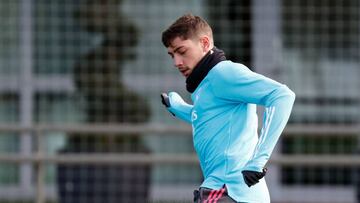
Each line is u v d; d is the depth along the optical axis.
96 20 27.17
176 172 28.59
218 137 15.11
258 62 27.98
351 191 27.70
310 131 25.42
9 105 28.38
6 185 28.55
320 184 27.97
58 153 26.73
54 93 28.03
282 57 28.14
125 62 27.20
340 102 29.12
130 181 26.53
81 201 26.50
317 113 29.23
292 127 25.75
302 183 28.02
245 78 14.77
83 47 27.36
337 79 28.86
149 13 27.58
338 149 27.97
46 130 25.33
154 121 27.48
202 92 15.23
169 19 27.67
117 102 27.03
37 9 27.88
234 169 15.03
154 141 28.78
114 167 26.45
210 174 15.26
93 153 26.59
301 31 27.94
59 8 27.70
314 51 28.19
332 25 27.89
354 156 26.09
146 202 26.73
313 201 28.02
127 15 27.44
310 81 28.83
